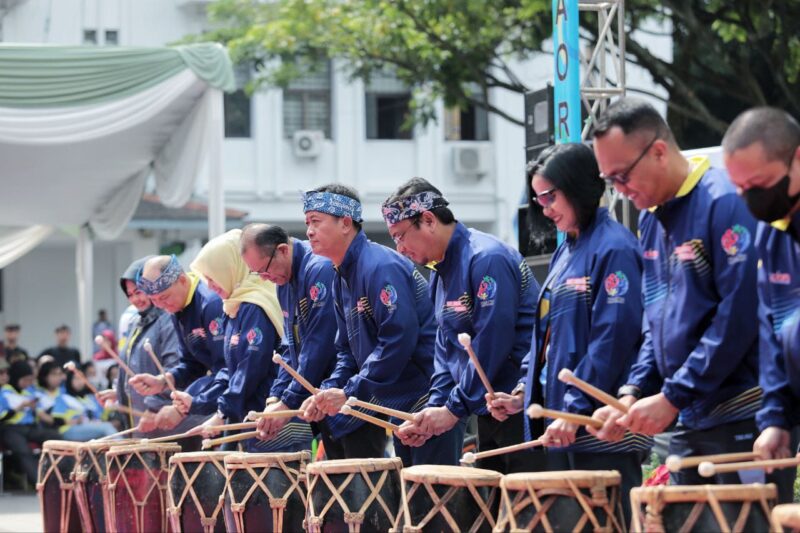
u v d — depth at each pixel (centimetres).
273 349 779
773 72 1534
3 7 2072
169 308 853
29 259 2403
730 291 460
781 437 440
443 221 618
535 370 556
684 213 475
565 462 551
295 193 2348
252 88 1844
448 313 621
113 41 2166
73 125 1080
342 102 2366
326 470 588
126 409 904
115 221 1453
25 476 1467
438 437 658
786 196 422
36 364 1638
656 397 470
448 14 1645
